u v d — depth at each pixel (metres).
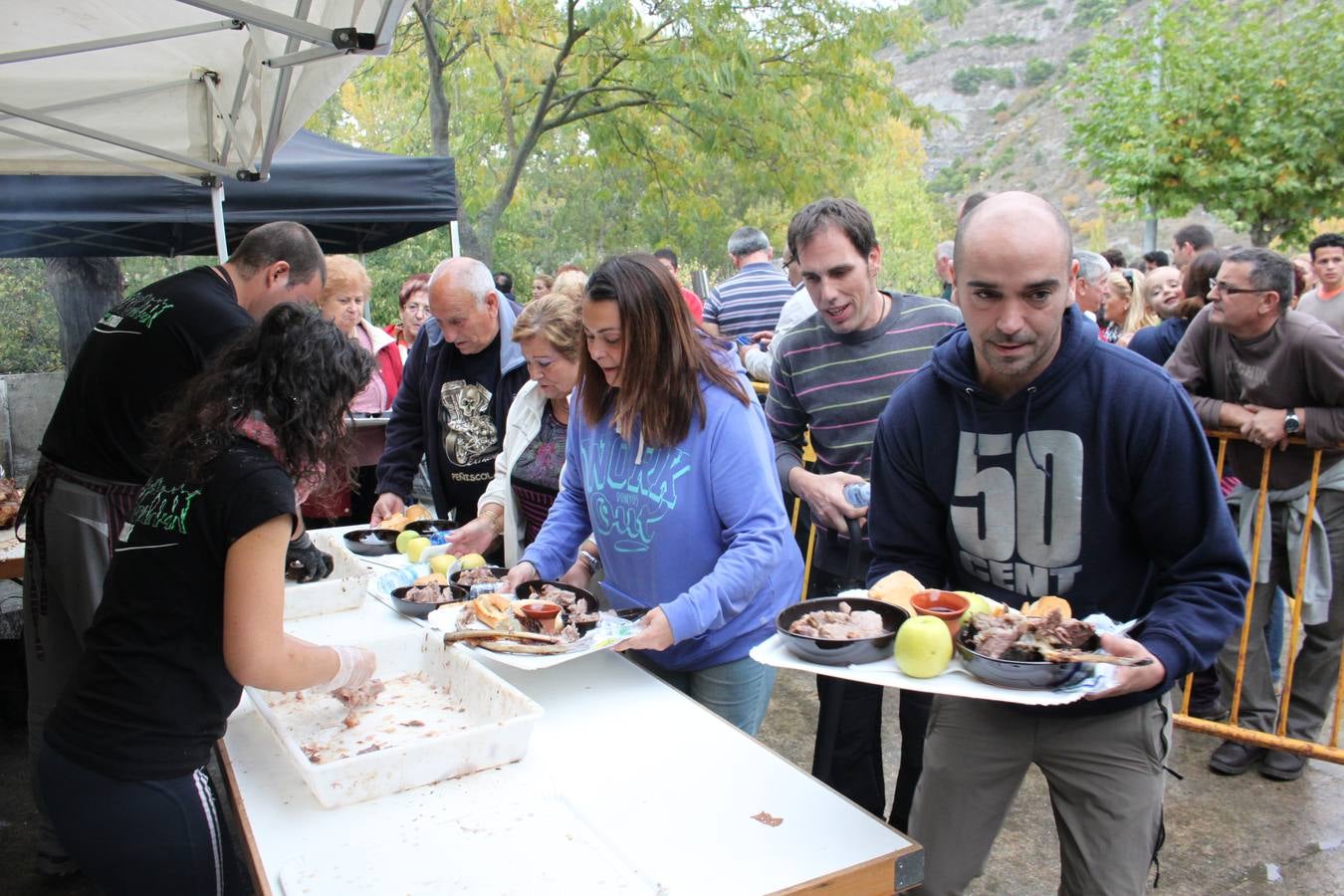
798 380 2.88
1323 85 9.07
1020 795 3.32
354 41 2.02
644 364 1.97
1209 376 3.48
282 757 1.71
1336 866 2.82
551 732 1.79
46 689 2.78
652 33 12.27
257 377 1.51
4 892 2.94
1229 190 9.38
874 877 1.35
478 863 1.35
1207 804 3.17
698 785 1.58
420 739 1.71
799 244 2.71
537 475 2.88
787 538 2.26
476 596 2.34
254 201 5.00
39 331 8.97
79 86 3.18
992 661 1.47
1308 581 3.21
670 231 19.66
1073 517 1.68
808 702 4.13
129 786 1.51
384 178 5.27
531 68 12.34
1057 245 1.45
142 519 1.53
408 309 5.56
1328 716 3.67
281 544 1.48
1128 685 1.49
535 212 21.25
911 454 1.85
